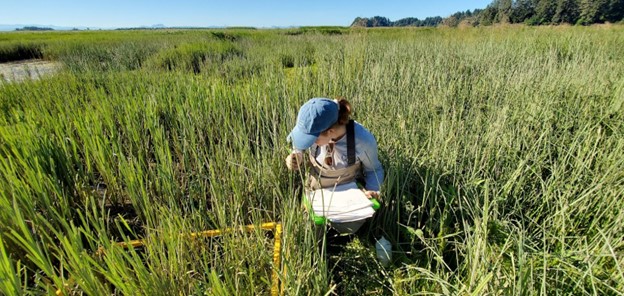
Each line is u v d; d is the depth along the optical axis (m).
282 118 2.92
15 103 4.17
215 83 4.30
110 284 1.57
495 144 2.42
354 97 3.65
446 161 2.28
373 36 12.26
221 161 2.43
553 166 2.16
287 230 1.62
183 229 1.63
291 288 1.41
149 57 9.06
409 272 1.72
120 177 2.40
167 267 1.54
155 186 2.38
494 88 3.92
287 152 2.43
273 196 2.12
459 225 1.96
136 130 2.94
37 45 15.81
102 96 3.84
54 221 1.89
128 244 1.32
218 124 3.13
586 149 2.19
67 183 2.36
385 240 1.90
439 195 2.09
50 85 4.95
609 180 1.92
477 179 2.09
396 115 3.10
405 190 2.17
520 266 1.22
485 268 1.42
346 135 1.87
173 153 3.02
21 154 2.27
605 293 1.30
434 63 5.70
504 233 1.66
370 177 2.06
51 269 1.33
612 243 1.53
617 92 3.28
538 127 2.75
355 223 1.89
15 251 1.69
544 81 3.86
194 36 17.23
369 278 1.75
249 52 9.23
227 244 1.66
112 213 2.34
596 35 9.34
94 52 11.02
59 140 2.60
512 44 8.01
